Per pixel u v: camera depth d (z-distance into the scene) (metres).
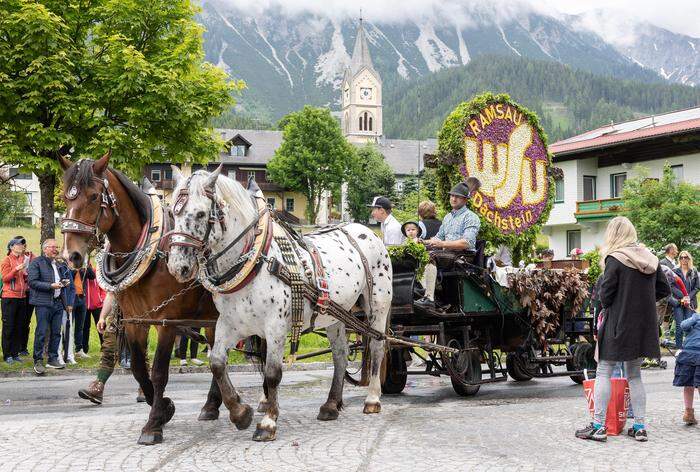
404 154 114.44
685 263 16.75
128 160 15.73
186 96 16.17
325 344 16.89
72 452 6.41
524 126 11.93
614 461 6.11
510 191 11.67
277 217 7.62
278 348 7.09
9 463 6.00
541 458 6.22
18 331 13.98
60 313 13.75
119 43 15.34
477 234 10.84
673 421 7.98
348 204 88.75
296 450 6.52
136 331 7.40
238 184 7.12
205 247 6.65
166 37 16.98
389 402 9.89
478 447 6.64
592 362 12.06
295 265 7.36
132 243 7.45
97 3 16.25
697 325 7.71
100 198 7.12
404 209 75.38
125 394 10.96
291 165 84.06
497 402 9.82
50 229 16.02
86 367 13.86
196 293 7.63
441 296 10.37
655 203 31.33
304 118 84.88
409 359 11.15
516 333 11.18
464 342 10.43
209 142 17.36
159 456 6.28
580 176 41.91
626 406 7.32
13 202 54.00
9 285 13.88
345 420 8.09
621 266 6.90
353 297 8.38
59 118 15.44
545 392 11.00
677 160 37.72
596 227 40.62
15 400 10.24
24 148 15.22
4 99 14.74
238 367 14.37
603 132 45.12
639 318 6.86
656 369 14.38
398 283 9.83
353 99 148.12
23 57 14.69
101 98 15.43
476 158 11.30
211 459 6.18
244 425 7.27
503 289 10.79
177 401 9.88
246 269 6.88
